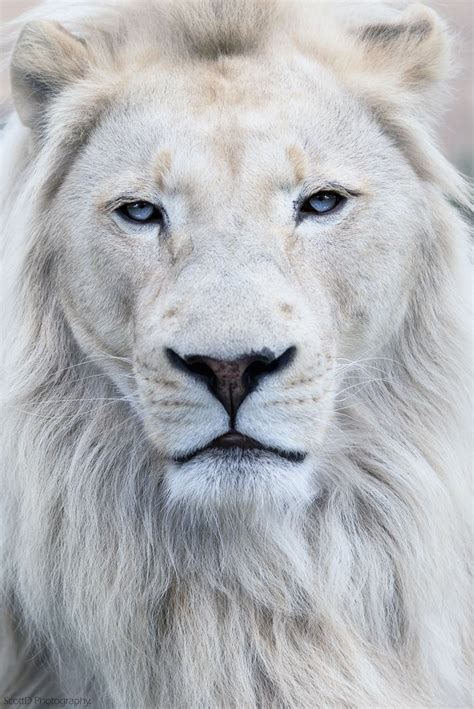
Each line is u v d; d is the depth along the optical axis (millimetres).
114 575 6156
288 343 5309
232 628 5965
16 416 6203
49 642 6375
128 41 6371
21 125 6637
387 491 6242
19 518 6238
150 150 5820
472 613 6461
